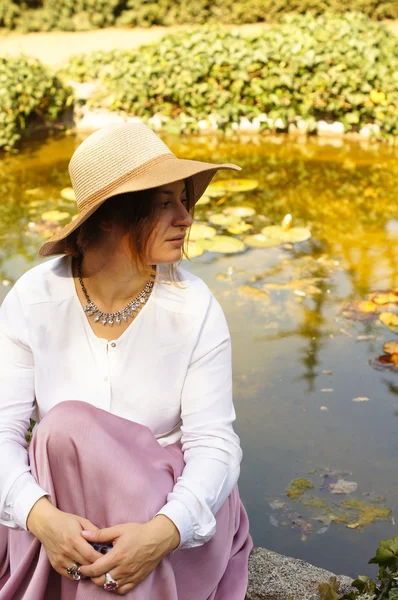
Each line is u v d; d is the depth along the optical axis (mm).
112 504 1496
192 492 1535
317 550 2322
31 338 1661
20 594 1566
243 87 6270
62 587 1507
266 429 2865
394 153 5816
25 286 1690
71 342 1672
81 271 1684
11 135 6000
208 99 6285
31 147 6152
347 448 2768
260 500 2531
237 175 5422
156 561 1464
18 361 1695
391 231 4523
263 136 6266
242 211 4805
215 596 1722
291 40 6320
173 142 6168
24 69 6250
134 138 1567
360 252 4254
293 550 2320
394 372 3191
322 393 3068
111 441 1511
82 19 12430
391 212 4793
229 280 3928
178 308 1661
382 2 11523
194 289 1690
